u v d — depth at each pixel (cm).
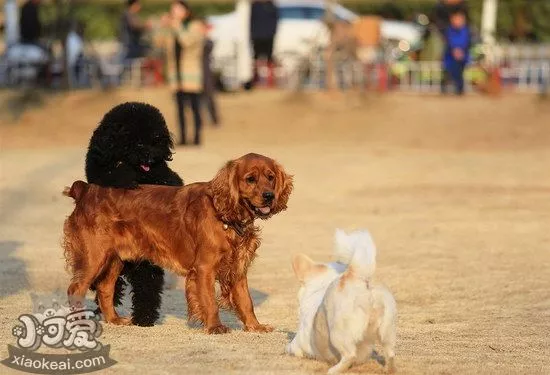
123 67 3222
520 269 1343
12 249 1440
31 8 3281
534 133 2725
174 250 956
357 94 3039
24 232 1571
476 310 1132
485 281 1273
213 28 3312
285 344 890
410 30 3481
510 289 1230
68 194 996
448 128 2772
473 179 2130
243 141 2622
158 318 1029
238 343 895
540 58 3475
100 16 4428
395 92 3216
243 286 962
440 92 3228
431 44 3272
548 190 1997
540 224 1659
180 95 2427
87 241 968
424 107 2950
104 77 3238
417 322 1072
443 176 2162
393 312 767
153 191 974
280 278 1285
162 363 820
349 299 756
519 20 3897
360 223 1680
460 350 920
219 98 3044
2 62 3297
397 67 3256
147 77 3219
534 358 901
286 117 2852
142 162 991
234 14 3366
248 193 920
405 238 1553
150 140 993
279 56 3375
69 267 999
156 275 1011
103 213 970
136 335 938
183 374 785
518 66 3397
